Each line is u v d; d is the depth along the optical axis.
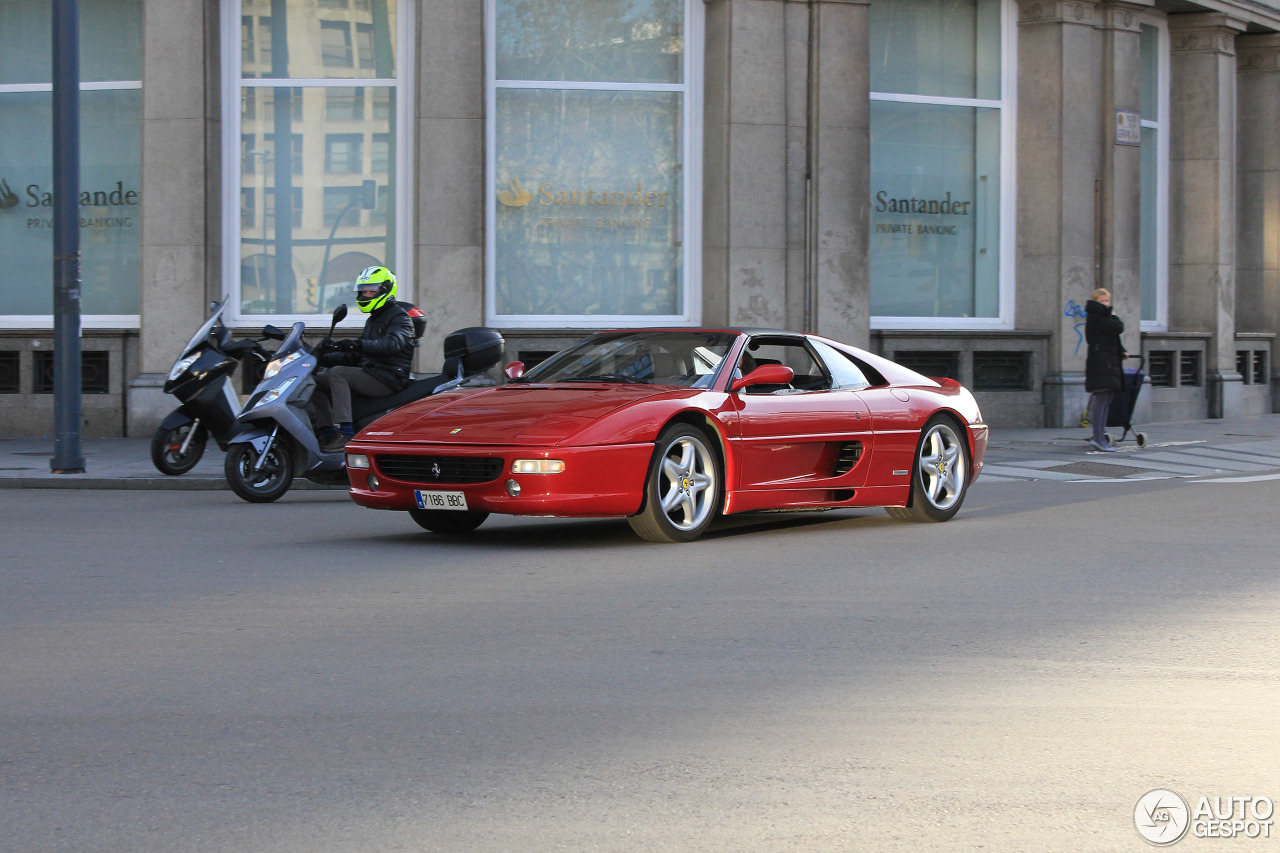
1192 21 26.56
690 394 10.31
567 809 4.37
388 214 21.23
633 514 10.02
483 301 20.58
